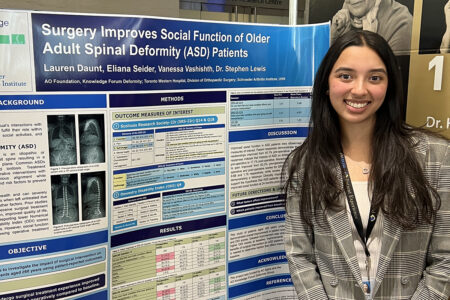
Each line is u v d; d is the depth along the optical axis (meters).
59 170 1.34
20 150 1.28
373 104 1.22
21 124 1.28
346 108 1.25
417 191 1.20
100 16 1.35
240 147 1.69
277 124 1.75
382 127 1.27
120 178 1.45
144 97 1.45
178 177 1.58
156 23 1.44
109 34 1.37
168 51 1.48
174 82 1.51
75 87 1.33
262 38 1.66
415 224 1.21
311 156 1.34
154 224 1.56
